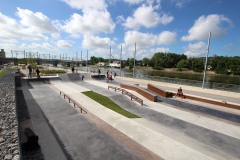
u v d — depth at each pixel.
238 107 14.84
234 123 11.48
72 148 7.07
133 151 7.08
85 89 19.97
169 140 8.26
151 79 32.28
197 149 7.92
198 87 24.56
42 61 91.94
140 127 9.66
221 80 51.06
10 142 4.32
